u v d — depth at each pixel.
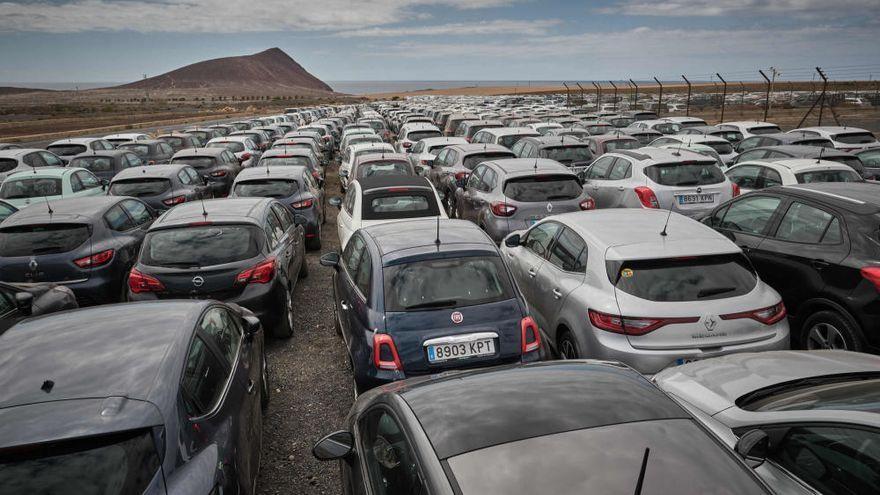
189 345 3.44
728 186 9.22
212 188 14.10
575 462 2.03
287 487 4.25
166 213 7.07
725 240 4.98
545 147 13.23
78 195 12.08
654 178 9.23
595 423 2.26
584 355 4.85
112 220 7.98
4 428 2.51
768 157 11.60
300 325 7.51
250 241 6.51
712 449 2.13
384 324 4.42
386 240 5.18
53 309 6.23
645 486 1.91
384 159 11.54
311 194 11.08
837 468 2.63
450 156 13.43
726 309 4.44
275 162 14.48
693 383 3.71
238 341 4.52
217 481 2.85
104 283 7.32
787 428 2.93
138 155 18.66
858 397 2.98
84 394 2.75
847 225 5.11
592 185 10.58
